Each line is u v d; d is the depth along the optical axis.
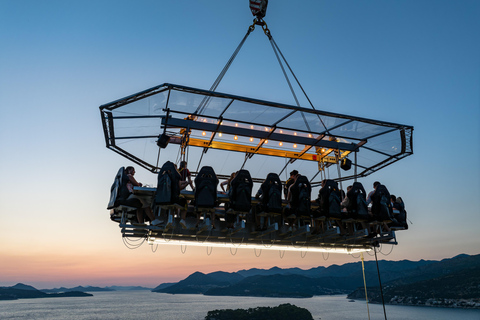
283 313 134.00
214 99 8.72
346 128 10.69
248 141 11.89
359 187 9.64
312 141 11.73
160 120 9.87
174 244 9.60
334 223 10.69
